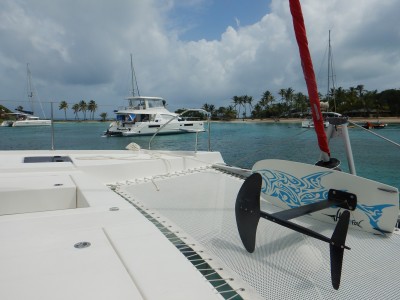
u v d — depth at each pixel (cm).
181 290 82
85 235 116
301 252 172
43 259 96
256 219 163
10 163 321
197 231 203
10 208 196
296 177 230
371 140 2000
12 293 78
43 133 2373
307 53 192
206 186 319
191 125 2731
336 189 209
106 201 171
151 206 253
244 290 131
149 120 2591
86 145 2138
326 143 214
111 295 78
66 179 233
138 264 94
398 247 181
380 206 192
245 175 362
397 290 141
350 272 155
